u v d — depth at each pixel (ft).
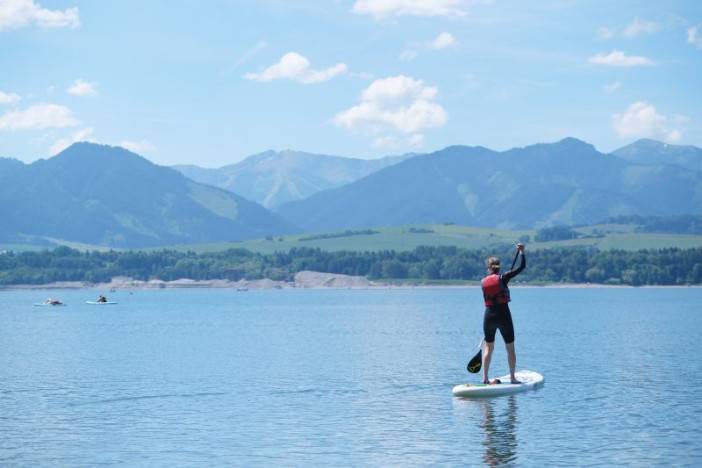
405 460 92.17
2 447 99.50
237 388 145.69
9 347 243.40
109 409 124.57
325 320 415.23
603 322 364.99
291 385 149.07
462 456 93.45
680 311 487.20
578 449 95.76
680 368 169.68
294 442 101.19
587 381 148.87
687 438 100.73
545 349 217.97
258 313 522.06
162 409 124.36
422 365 181.68
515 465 89.51
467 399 130.00
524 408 121.08
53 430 109.19
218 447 98.99
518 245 129.70
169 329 343.67
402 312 512.22
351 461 92.02
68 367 183.32
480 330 316.81
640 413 116.47
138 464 91.35
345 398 133.49
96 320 437.17
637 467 87.86
